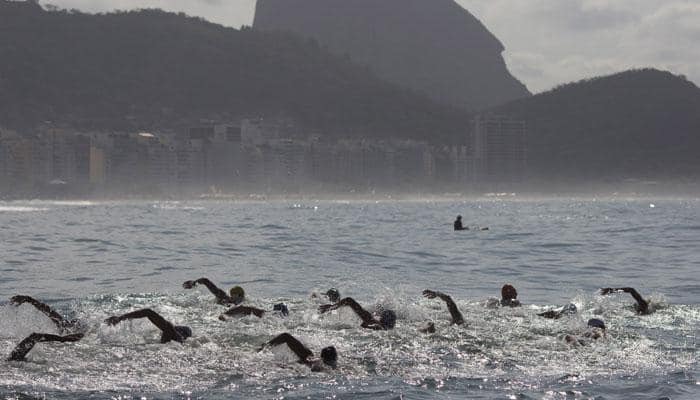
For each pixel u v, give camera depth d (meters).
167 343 18.86
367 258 46.62
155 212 146.88
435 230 79.44
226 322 21.53
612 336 20.47
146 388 15.41
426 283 34.84
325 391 15.34
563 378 16.44
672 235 70.19
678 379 16.38
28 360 17.23
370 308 23.58
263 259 45.41
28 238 62.22
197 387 15.54
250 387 15.57
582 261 45.66
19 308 20.62
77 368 16.70
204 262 43.22
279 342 17.95
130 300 26.45
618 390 15.57
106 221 99.44
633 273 39.22
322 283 34.06
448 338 19.92
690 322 22.61
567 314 22.77
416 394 15.19
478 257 48.03
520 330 20.92
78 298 27.66
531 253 50.94
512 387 15.73
